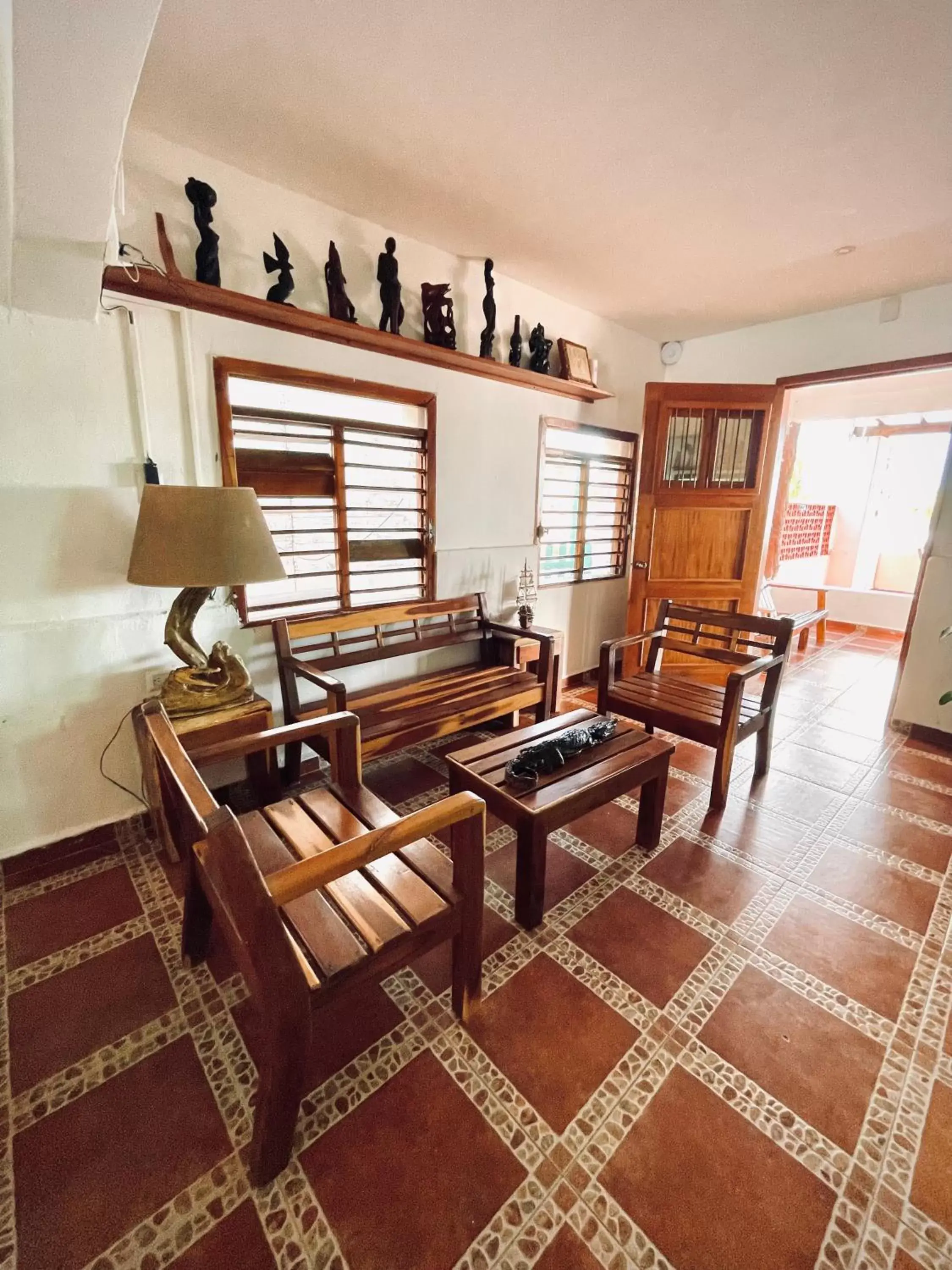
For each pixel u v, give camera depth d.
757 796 2.41
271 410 2.16
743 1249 0.92
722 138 1.78
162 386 1.90
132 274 1.67
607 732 1.91
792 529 6.09
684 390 3.41
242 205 2.00
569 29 1.36
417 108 1.65
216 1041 1.27
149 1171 1.02
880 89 1.54
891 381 4.83
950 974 1.48
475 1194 0.99
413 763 2.68
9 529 1.70
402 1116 1.12
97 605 1.89
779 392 3.47
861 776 2.60
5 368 1.62
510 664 3.00
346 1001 1.37
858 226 2.36
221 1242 0.92
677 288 3.06
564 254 2.65
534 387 3.16
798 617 2.52
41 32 0.96
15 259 1.46
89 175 1.28
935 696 2.96
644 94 1.59
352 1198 0.98
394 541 2.71
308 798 1.55
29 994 1.38
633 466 3.98
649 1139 1.08
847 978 1.46
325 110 1.67
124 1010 1.34
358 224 2.31
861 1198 0.99
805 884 1.83
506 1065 1.22
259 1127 0.98
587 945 1.56
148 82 1.54
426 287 2.48
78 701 1.89
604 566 3.97
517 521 3.25
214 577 1.66
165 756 1.08
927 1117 1.12
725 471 3.60
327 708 2.29
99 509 1.84
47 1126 1.09
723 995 1.40
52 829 1.91
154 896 1.72
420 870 1.29
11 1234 0.93
